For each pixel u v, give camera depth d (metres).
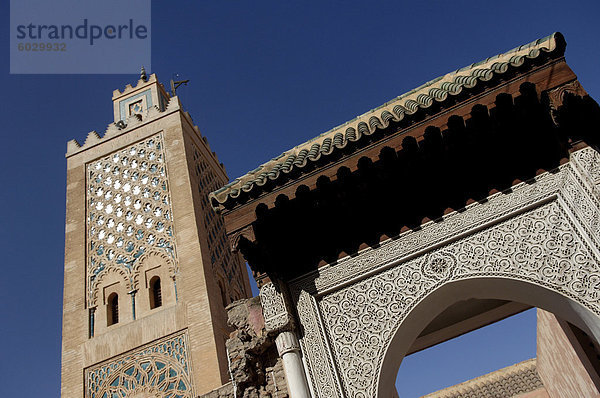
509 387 20.09
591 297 5.20
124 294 15.01
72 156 18.80
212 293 14.46
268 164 6.92
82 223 16.91
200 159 18.84
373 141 6.04
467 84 5.72
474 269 5.75
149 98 20.53
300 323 6.11
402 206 6.37
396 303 5.89
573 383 11.60
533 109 5.86
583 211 5.49
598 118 5.52
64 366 14.05
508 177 6.04
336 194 6.31
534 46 5.93
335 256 6.40
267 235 6.50
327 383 5.66
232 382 6.11
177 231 15.59
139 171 17.53
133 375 13.44
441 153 6.16
